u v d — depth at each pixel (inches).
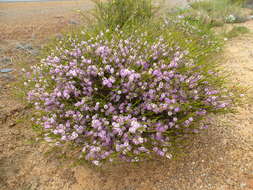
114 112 86.7
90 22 187.0
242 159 94.7
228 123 116.9
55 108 91.4
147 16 195.3
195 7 354.3
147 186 87.8
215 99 96.3
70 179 91.5
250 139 105.0
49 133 84.4
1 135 108.9
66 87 89.0
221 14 322.3
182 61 99.0
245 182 84.6
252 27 296.8
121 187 88.0
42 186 88.7
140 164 97.0
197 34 220.4
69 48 116.8
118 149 77.0
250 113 123.3
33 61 172.7
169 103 83.2
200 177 89.1
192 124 94.5
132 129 74.1
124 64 95.1
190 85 90.3
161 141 86.3
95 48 102.1
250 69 174.4
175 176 90.7
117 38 113.5
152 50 101.6
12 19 292.0
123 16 183.0
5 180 90.0
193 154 99.4
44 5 423.8
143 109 87.1
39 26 257.4
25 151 102.8
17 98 130.3
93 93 92.0
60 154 101.0
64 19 292.0
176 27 209.8
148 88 90.2
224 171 90.3
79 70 89.0
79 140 84.9
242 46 226.8
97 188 87.9
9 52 186.1
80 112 88.0
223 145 103.0
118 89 89.5
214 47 195.3
